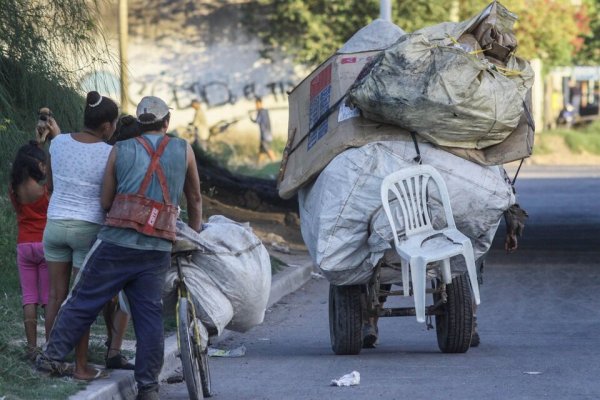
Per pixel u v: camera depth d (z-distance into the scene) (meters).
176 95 96.12
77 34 30.42
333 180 20.47
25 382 16.42
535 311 28.56
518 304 29.86
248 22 94.81
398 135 20.41
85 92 31.52
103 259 16.12
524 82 20.39
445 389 18.16
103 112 17.16
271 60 95.25
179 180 16.44
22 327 20.34
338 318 21.77
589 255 41.16
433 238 20.03
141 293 16.25
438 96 19.42
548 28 99.50
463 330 21.56
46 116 18.47
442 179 20.02
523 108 20.41
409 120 19.89
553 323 26.53
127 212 16.06
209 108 95.88
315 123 21.89
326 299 31.78
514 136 20.56
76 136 17.20
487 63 20.08
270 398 17.67
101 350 19.34
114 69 32.19
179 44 95.88
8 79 29.22
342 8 84.12
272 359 21.80
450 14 80.56
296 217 45.56
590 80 120.06
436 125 19.89
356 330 21.75
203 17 95.56
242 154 93.25
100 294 16.25
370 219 20.25
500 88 19.75
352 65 21.86
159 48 95.88
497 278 35.22
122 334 18.09
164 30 95.88
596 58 120.25
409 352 22.50
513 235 21.64
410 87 19.53
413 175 20.08
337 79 21.73
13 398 15.39
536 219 54.44
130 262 16.14
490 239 20.81
